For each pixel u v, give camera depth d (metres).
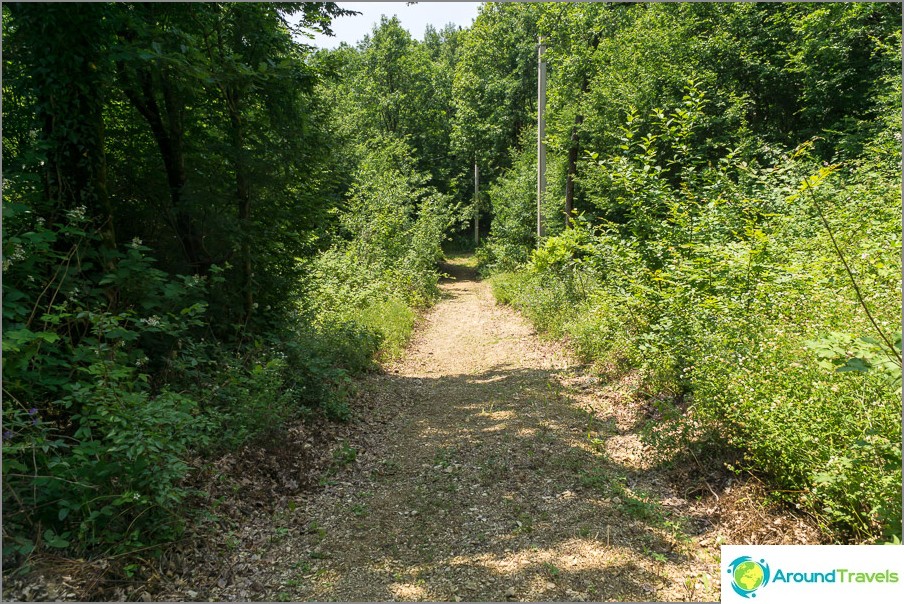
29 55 4.83
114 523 3.71
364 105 38.72
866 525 3.48
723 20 16.47
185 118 7.34
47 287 4.35
